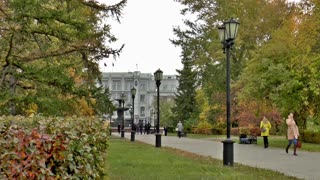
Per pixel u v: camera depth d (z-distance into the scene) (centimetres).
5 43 1440
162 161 1439
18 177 444
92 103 1645
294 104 2731
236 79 4522
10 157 441
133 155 1698
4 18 1412
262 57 2838
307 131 3216
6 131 455
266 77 2775
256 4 4178
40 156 463
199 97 6153
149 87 14512
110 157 1589
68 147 490
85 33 1534
